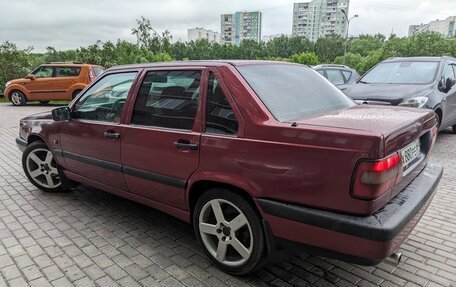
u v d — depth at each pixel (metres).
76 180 4.42
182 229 3.83
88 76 16.38
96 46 25.97
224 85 2.87
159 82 3.36
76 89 16.34
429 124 2.97
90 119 4.02
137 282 2.89
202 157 2.88
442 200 4.60
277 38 84.56
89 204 4.52
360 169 2.16
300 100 3.01
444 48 47.31
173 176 3.14
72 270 3.06
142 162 3.39
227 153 2.72
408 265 3.12
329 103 3.22
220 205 2.93
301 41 80.75
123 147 3.54
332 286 2.84
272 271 3.04
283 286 2.84
